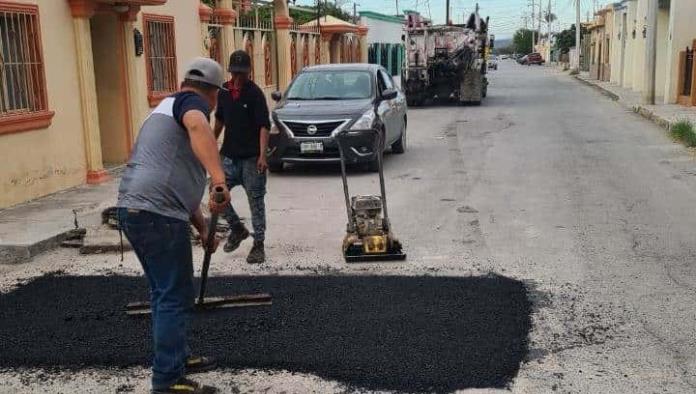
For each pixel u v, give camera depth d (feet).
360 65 40.09
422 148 45.03
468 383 13.43
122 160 36.81
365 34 91.86
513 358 14.40
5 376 14.05
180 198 12.41
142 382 13.78
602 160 38.73
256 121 20.12
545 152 41.93
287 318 16.49
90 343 15.42
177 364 12.81
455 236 23.66
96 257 21.89
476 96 79.25
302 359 14.46
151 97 38.52
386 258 20.98
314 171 36.76
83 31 31.55
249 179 20.48
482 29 86.53
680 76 68.80
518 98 89.15
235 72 19.97
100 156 33.12
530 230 24.29
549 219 25.80
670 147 43.24
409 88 80.28
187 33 42.78
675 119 54.13
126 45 35.55
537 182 32.86
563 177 33.99
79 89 31.94
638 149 42.63
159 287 12.62
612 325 16.08
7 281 19.77
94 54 35.65
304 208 28.19
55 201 28.76
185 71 12.84
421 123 60.85
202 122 12.16
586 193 30.22
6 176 27.32
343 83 38.09
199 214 13.74
